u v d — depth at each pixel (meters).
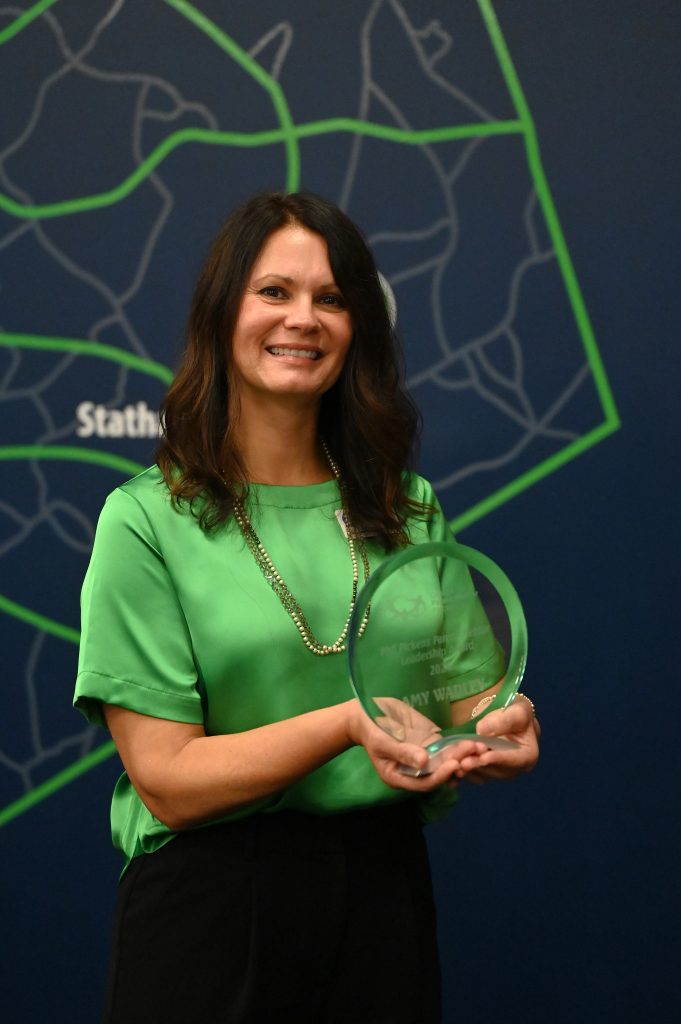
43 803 2.95
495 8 2.92
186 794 1.63
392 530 1.83
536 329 2.96
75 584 2.94
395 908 1.74
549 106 2.94
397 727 1.60
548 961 3.03
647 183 2.95
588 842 3.03
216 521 1.72
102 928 2.97
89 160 2.89
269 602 1.70
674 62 2.95
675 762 3.02
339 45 2.90
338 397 1.85
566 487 2.98
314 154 2.91
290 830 1.70
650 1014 3.03
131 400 2.93
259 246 1.72
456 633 1.71
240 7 2.89
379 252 2.93
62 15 2.87
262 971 1.67
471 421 2.96
